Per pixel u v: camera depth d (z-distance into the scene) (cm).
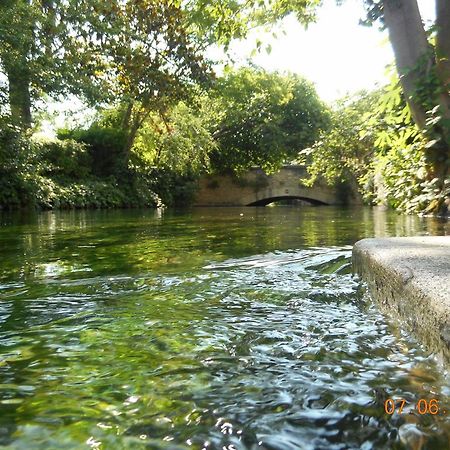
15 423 94
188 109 2522
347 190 3231
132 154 2616
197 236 492
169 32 2038
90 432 91
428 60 678
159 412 99
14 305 190
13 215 1169
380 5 722
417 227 542
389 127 934
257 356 131
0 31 1313
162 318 170
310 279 241
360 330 154
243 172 3300
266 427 93
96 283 233
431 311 127
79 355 132
